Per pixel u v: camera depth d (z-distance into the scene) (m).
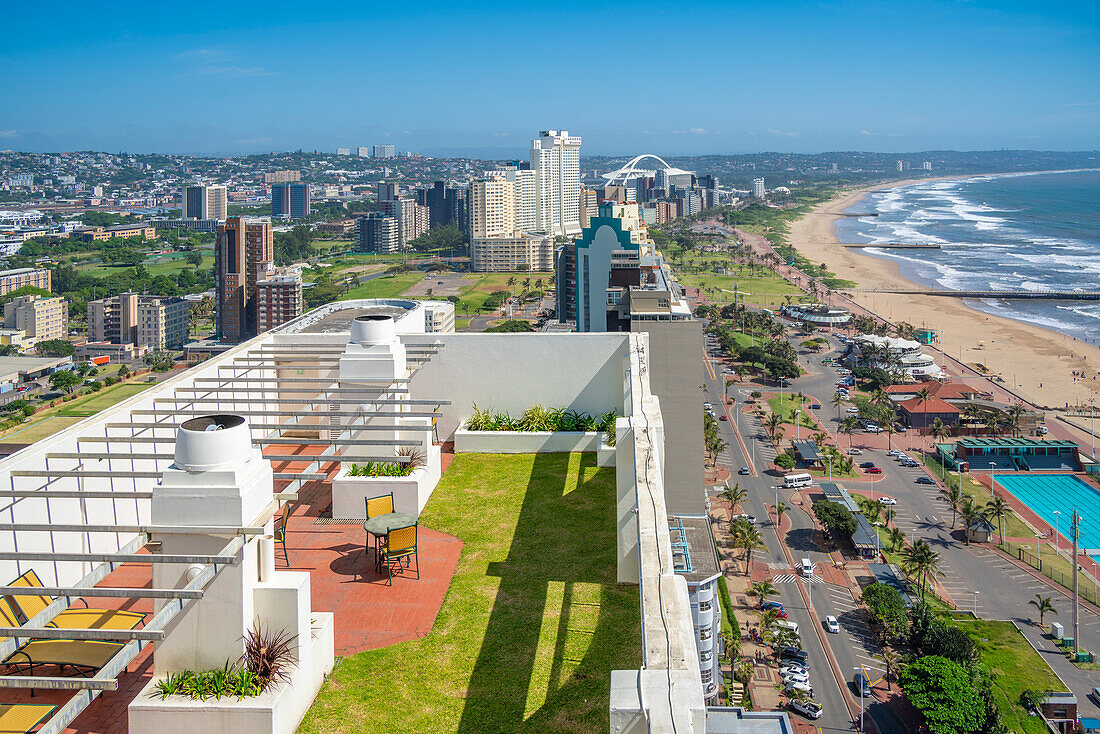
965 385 131.00
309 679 10.26
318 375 22.44
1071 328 174.88
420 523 15.77
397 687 10.54
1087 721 54.00
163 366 170.50
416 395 21.56
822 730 53.28
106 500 15.02
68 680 8.67
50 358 167.38
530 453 19.97
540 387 21.44
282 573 10.59
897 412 122.00
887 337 154.62
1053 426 116.25
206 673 9.84
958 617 67.38
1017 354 155.50
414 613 12.34
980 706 51.91
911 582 72.81
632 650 11.32
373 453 17.34
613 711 7.19
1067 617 67.25
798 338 176.50
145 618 11.55
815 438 110.31
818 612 67.81
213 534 10.08
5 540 12.48
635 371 18.41
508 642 11.53
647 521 10.79
